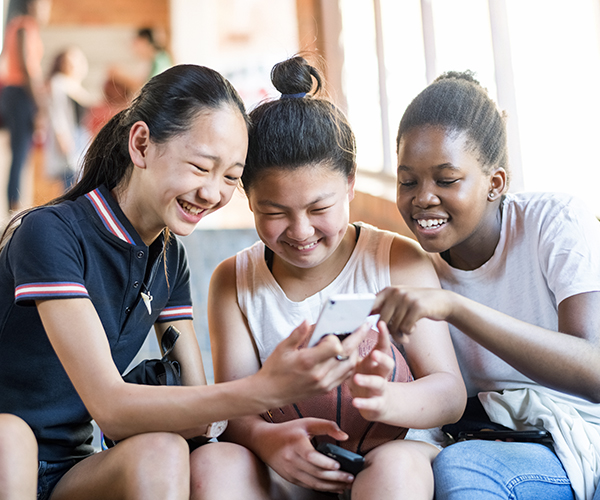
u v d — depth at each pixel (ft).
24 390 4.12
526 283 4.66
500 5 8.46
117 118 4.53
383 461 3.61
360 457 3.61
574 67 7.75
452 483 3.66
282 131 4.09
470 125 4.40
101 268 4.24
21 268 3.92
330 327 3.33
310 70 4.68
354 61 13.42
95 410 3.66
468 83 4.73
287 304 4.62
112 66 17.65
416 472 3.60
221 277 4.91
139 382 4.22
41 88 16.99
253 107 4.66
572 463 3.93
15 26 17.12
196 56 17.46
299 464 3.71
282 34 17.10
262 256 4.82
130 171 4.35
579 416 4.25
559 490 3.83
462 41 9.59
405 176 4.54
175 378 4.32
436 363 4.30
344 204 4.28
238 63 17.24
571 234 4.42
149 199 4.17
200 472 3.76
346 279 4.64
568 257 4.32
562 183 7.93
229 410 3.51
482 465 3.74
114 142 4.43
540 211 4.66
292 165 4.06
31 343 4.12
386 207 10.98
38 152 16.84
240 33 17.34
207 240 12.41
